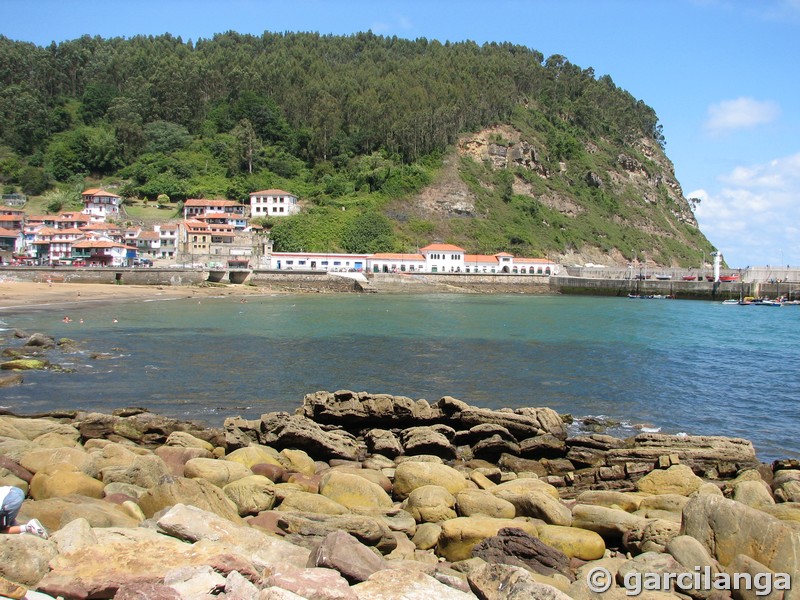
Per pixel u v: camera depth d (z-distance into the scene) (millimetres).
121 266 145750
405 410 29750
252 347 56906
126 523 14328
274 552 13219
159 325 72188
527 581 11719
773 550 13328
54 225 167125
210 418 32469
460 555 15633
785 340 72250
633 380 45625
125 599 9984
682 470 21672
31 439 24172
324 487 19391
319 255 167500
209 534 13203
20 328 65812
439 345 60688
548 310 109188
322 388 40406
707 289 156750
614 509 17219
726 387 43938
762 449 29516
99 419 26484
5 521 12133
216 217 178000
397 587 11406
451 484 20156
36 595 10180
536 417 29266
